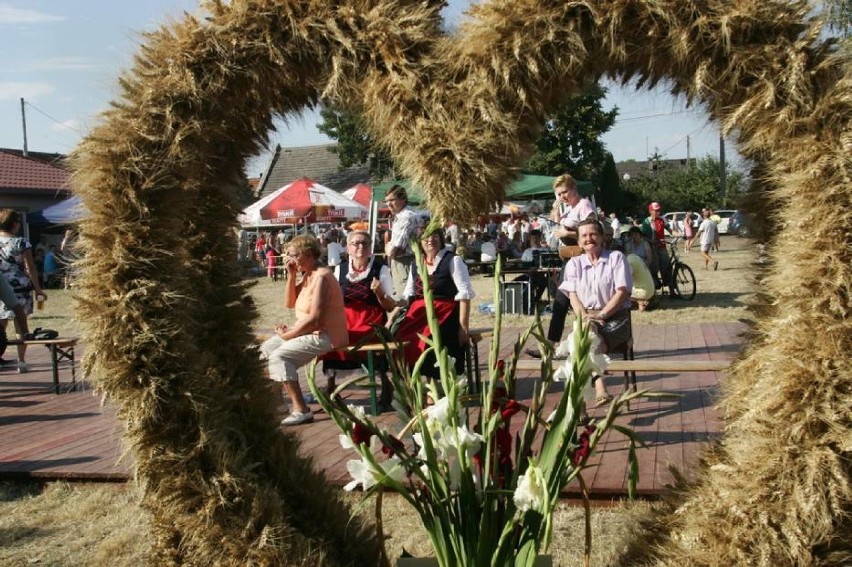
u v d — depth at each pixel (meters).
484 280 19.72
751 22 2.61
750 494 2.56
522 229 23.47
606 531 3.95
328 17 2.86
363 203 22.14
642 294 11.92
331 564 2.88
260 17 2.91
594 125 20.48
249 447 3.10
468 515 2.54
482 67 2.72
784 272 2.65
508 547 2.55
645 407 6.25
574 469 2.58
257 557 2.78
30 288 9.38
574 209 7.02
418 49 2.81
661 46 2.71
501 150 2.75
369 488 2.57
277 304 15.92
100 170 2.91
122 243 2.90
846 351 2.51
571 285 5.95
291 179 41.91
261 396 3.30
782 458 2.53
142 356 2.88
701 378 7.38
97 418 6.87
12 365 9.86
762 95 2.62
